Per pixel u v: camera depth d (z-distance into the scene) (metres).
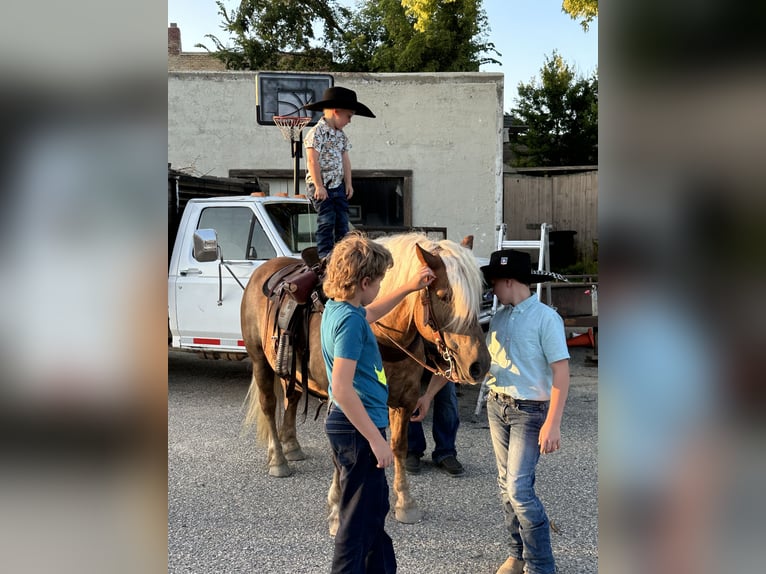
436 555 3.31
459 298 2.86
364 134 11.55
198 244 4.66
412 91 11.45
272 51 21.25
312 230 6.52
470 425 5.70
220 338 6.19
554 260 14.05
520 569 3.01
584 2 9.27
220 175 11.55
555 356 2.69
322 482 4.34
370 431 2.35
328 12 21.09
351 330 2.40
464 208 11.62
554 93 20.81
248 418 4.64
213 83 11.41
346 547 2.42
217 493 4.15
